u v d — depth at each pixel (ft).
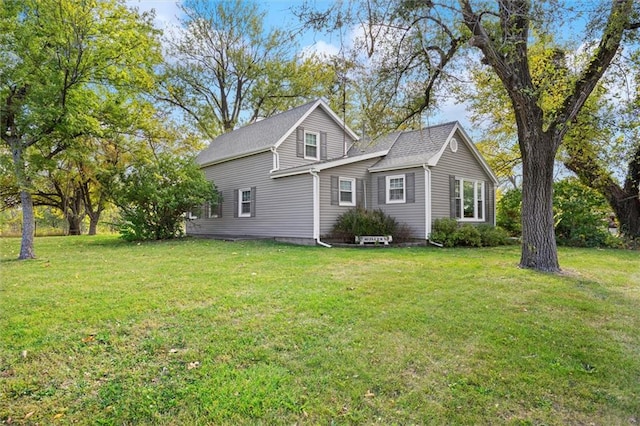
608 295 17.53
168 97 75.31
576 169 48.42
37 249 38.32
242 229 52.42
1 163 31.30
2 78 30.04
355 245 39.73
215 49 77.97
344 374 9.46
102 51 35.50
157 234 48.24
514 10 21.31
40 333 11.93
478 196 50.85
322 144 53.06
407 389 8.82
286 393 8.58
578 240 42.93
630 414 7.96
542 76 27.89
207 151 63.62
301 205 43.32
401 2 21.13
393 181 45.98
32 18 31.35
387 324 12.90
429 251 35.29
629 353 10.91
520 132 25.07
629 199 46.88
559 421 7.71
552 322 13.46
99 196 75.56
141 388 8.81
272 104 82.07
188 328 12.44
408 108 28.50
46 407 8.09
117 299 15.80
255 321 13.11
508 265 25.59
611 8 20.83
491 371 9.66
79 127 33.42
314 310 14.34
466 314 14.12
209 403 8.20
